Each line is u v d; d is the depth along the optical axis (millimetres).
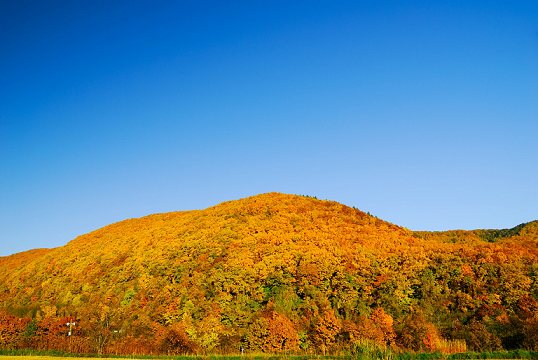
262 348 44406
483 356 37125
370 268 54219
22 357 41594
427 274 55062
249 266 54938
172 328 46969
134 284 62531
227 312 49406
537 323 42156
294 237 63094
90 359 40656
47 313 55625
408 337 43906
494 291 51312
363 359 38062
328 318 45500
